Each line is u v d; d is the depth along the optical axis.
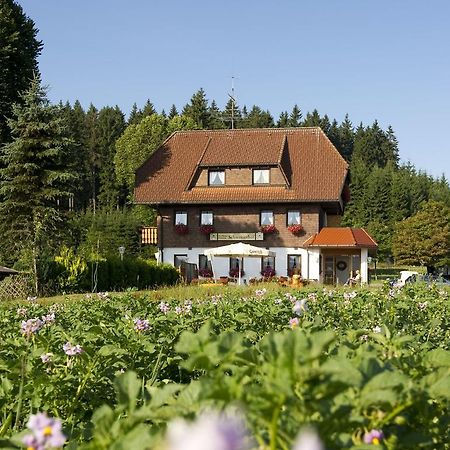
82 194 108.94
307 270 43.34
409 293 12.64
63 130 37.28
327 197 43.31
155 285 32.56
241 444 1.39
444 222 76.31
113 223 68.94
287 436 1.94
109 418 2.21
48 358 4.78
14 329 7.16
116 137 116.06
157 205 45.41
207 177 45.03
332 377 2.05
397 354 3.48
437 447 2.67
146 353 5.57
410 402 2.42
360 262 42.94
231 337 2.33
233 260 44.22
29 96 37.34
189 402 2.33
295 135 47.78
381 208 104.19
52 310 10.06
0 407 4.29
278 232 44.03
